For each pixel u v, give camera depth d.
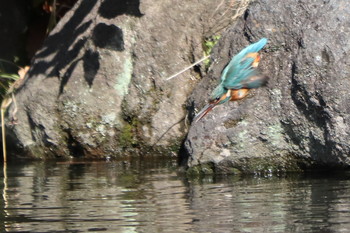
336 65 13.36
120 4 16.73
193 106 15.12
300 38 13.91
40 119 16.34
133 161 15.64
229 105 13.96
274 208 10.70
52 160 16.17
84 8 17.16
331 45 13.53
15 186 13.09
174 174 13.89
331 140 13.24
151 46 16.34
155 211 10.76
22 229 9.98
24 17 19.97
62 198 11.88
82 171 14.55
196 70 16.16
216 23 16.36
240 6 16.34
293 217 10.13
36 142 16.39
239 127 13.77
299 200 11.18
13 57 19.67
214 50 15.28
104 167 15.00
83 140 16.17
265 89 13.84
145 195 11.91
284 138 13.67
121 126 16.14
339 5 13.88
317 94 13.35
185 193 12.00
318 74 13.44
